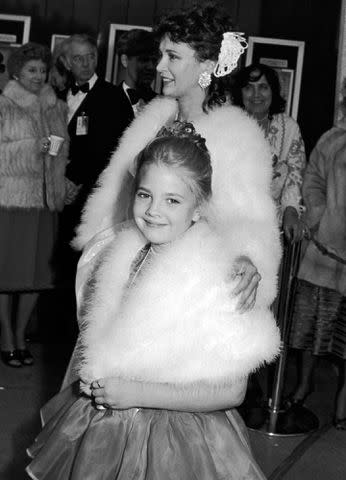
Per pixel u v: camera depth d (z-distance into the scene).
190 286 1.67
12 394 4.09
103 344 1.74
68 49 4.79
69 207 4.68
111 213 2.32
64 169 4.59
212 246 1.71
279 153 4.00
